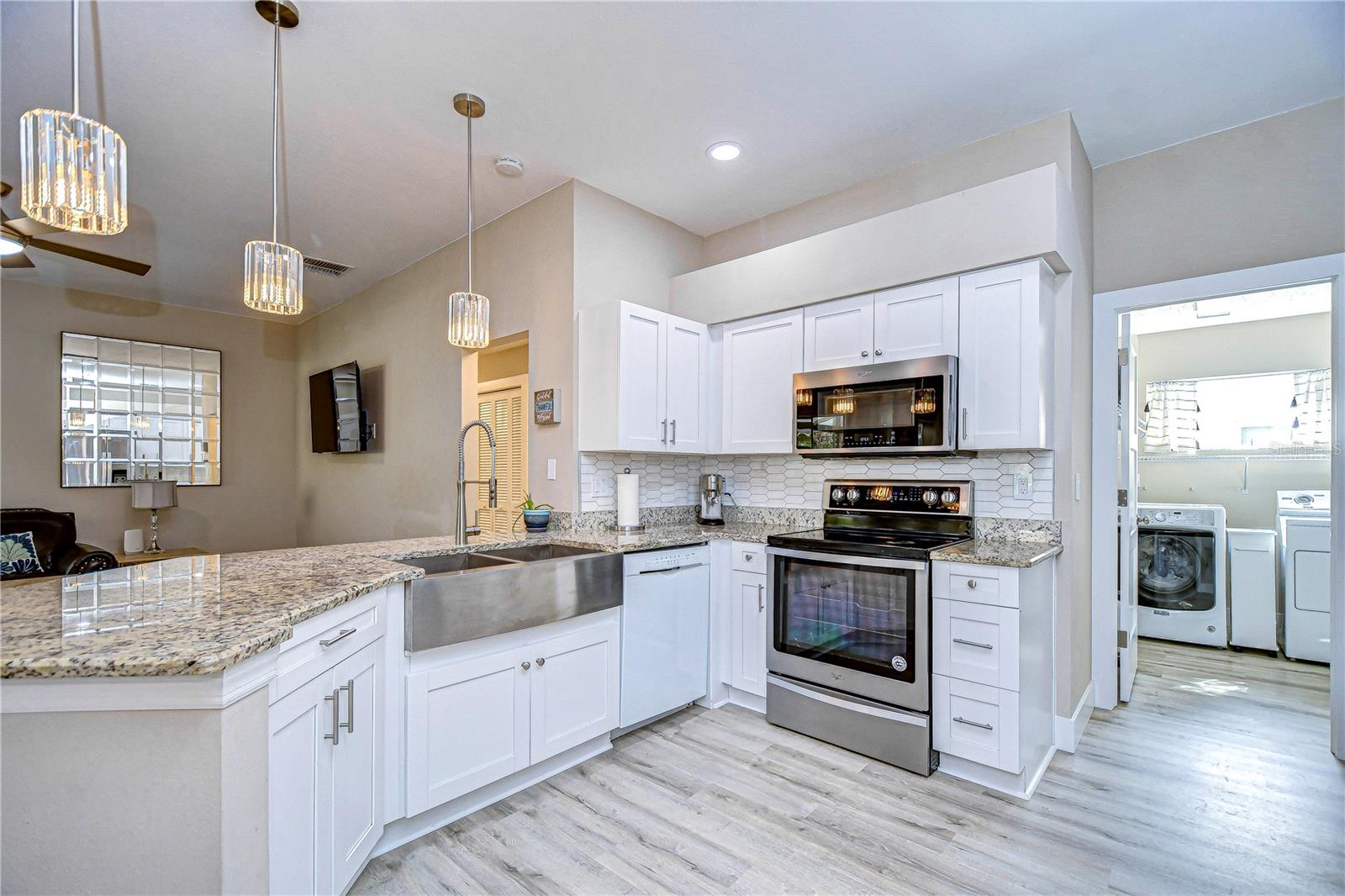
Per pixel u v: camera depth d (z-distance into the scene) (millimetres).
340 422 4949
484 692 2158
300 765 1438
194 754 1123
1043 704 2512
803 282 3131
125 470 5250
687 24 2088
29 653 1084
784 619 2877
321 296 5223
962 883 1795
